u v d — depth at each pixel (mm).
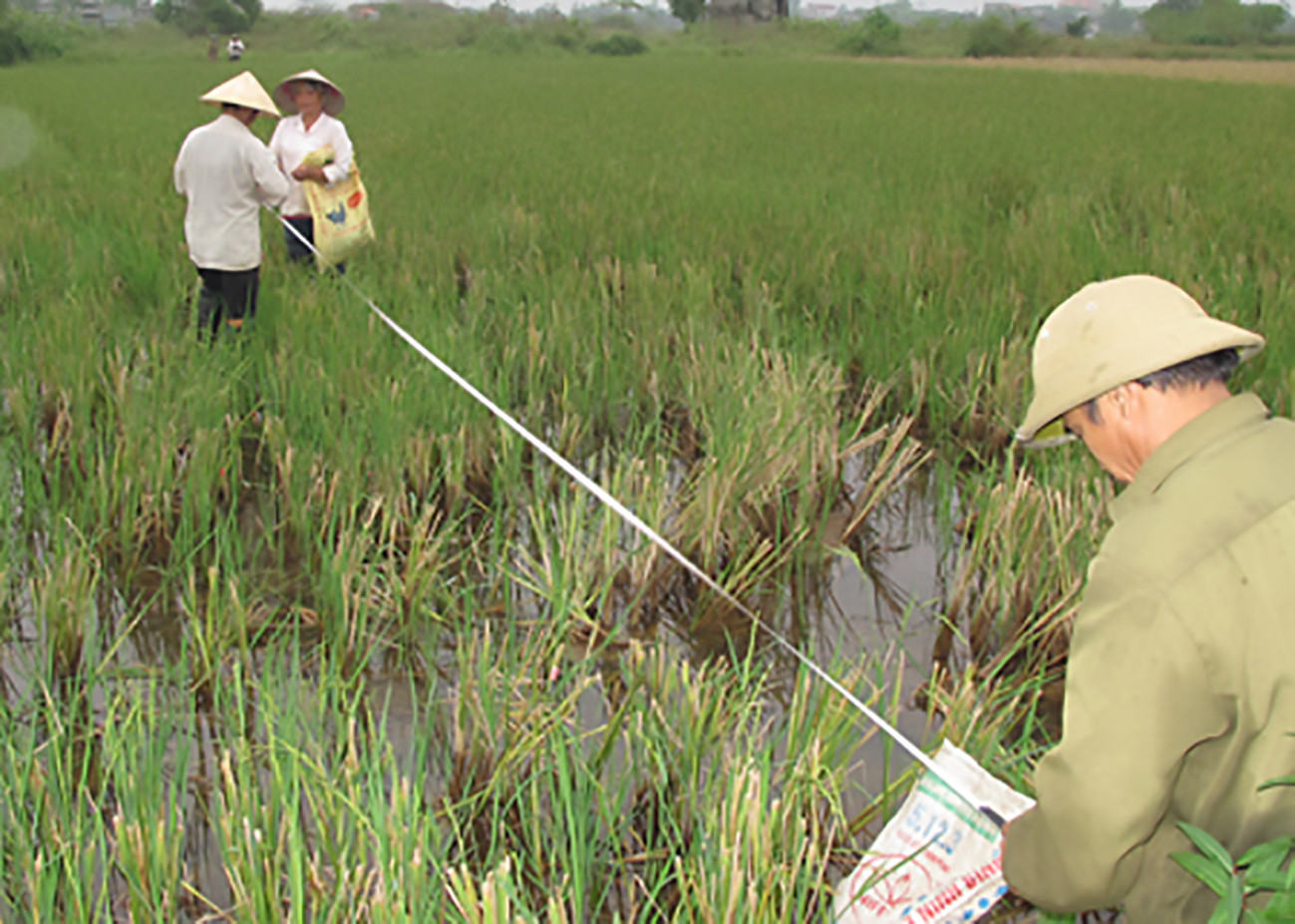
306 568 3857
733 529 3941
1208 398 1513
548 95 22094
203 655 3127
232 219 5703
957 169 10781
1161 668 1396
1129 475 1602
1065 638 3438
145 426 4445
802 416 4574
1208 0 63031
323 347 5293
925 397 5363
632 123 15883
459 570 3938
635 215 8289
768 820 2297
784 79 28156
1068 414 1630
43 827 2424
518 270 7039
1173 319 1518
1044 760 1539
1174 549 1415
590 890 2473
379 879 2365
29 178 10148
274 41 66000
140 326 5887
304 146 6531
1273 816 1453
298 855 2145
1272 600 1374
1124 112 17656
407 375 4934
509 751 2748
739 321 6238
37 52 44250
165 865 2316
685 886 2260
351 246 6656
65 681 3223
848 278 6562
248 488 4578
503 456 4457
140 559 3953
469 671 2922
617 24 67812
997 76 30219
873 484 4641
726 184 9570
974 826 1997
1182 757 1416
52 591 3230
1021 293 6348
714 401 4754
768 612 3719
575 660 3404
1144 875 1628
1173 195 8820
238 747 2674
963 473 4703
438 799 2764
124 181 9773
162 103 19234
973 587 3809
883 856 2098
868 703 2994
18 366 5059
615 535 3688
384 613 3535
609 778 2711
